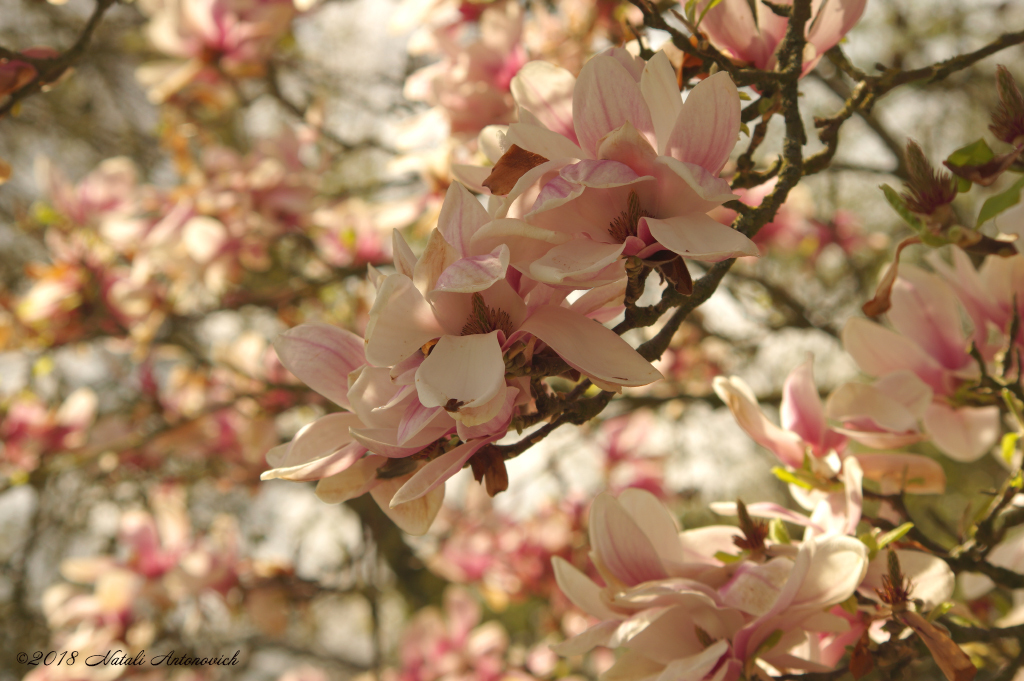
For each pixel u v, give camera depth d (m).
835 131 1.38
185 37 3.11
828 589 1.24
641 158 1.15
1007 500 1.43
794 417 1.46
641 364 1.16
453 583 5.47
